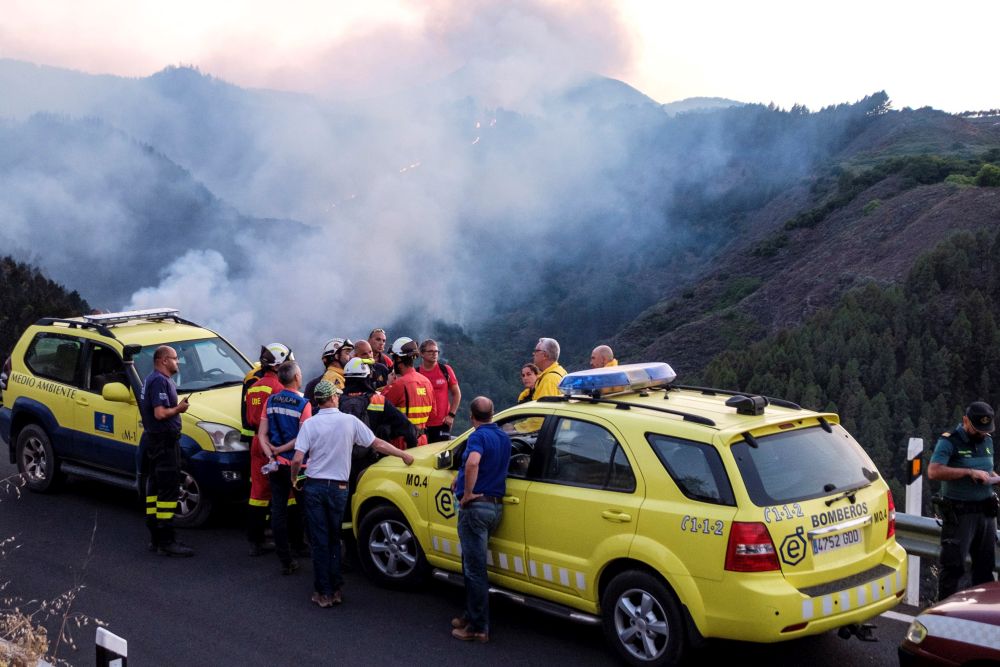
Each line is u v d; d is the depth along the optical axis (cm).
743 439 525
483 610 606
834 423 586
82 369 931
